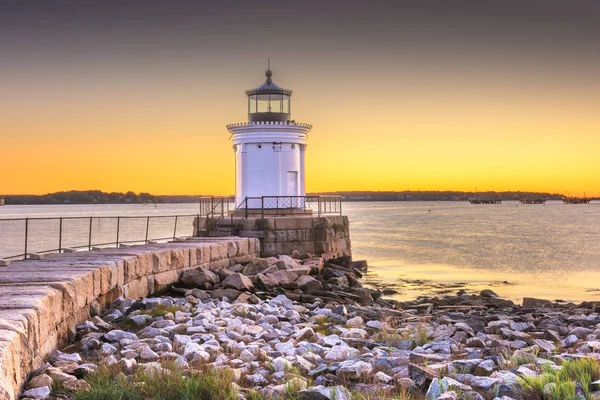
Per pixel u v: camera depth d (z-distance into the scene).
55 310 11.26
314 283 23.58
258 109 35.00
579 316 17.45
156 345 11.13
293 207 34.28
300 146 35.34
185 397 7.85
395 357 10.14
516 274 36.00
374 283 31.39
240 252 27.77
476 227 97.94
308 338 12.85
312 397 7.81
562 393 7.57
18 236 23.83
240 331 13.09
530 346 11.76
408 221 126.81
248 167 34.22
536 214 174.75
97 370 9.16
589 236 72.38
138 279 18.34
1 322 8.55
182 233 56.50
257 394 8.11
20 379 8.29
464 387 7.99
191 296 18.50
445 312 19.22
